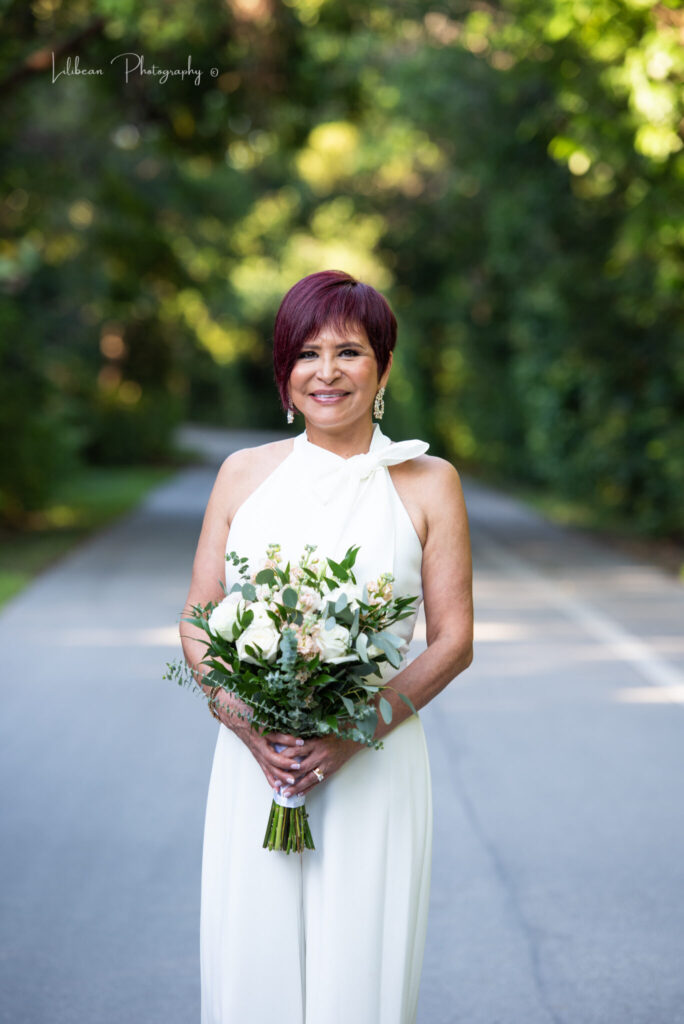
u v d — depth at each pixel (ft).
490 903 15.62
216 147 59.06
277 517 9.25
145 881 16.35
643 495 67.62
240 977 9.07
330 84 57.41
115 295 92.73
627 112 40.81
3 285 67.51
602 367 71.46
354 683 8.46
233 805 9.21
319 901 9.10
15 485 70.38
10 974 13.67
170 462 141.69
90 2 48.01
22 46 49.65
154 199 77.30
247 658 8.35
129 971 13.79
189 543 58.80
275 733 8.64
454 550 9.39
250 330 197.06
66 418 87.97
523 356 95.04
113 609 38.37
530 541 61.31
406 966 9.25
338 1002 8.98
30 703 25.94
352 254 125.90
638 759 21.83
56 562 51.16
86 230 81.20
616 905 15.56
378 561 9.12
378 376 9.31
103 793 19.93
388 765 9.16
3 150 64.03
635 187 44.57
